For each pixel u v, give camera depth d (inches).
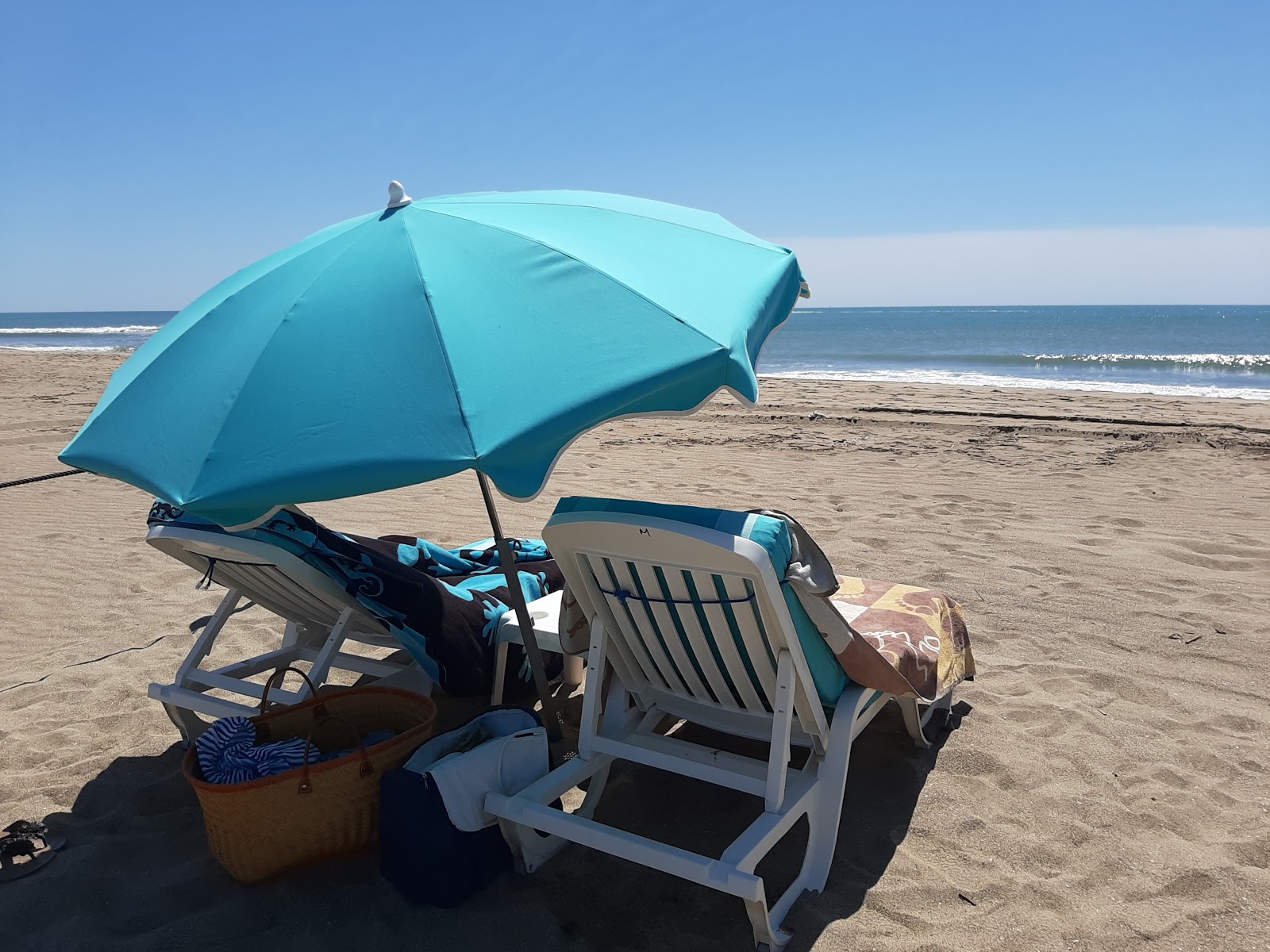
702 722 116.5
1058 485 305.1
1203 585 201.0
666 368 83.0
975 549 232.5
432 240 103.0
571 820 97.5
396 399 84.9
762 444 403.5
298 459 82.5
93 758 137.7
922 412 491.2
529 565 170.2
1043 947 93.8
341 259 103.7
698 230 113.8
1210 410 489.7
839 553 231.5
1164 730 138.5
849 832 115.6
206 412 92.1
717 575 94.2
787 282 111.0
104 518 287.7
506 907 102.1
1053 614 186.2
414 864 101.2
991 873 106.6
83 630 192.2
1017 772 128.0
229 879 108.0
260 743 115.9
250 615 197.6
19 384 717.3
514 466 78.5
